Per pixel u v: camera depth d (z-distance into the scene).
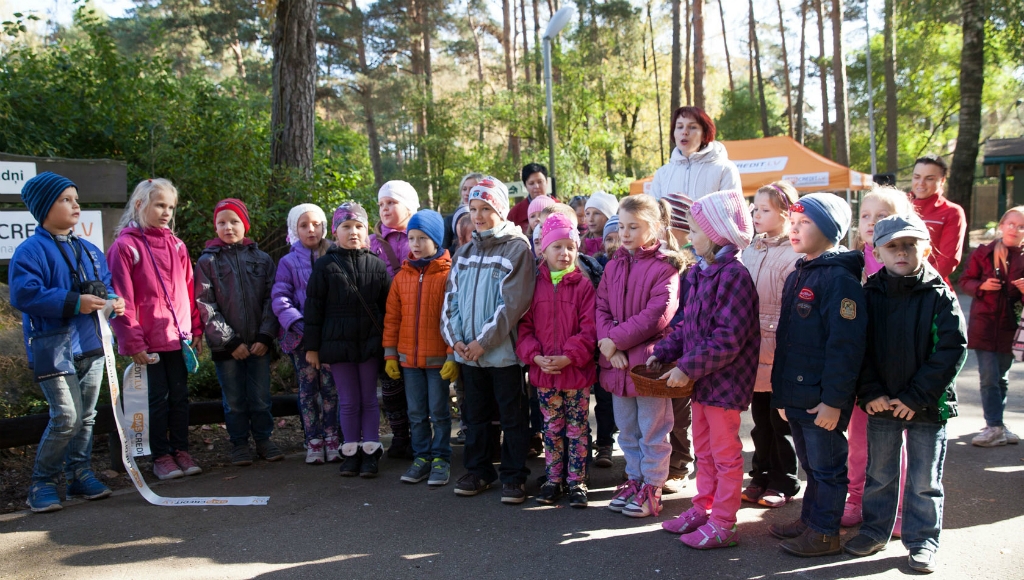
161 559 3.25
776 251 3.83
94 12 8.06
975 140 15.10
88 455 4.08
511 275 3.96
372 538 3.49
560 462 4.02
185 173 7.16
